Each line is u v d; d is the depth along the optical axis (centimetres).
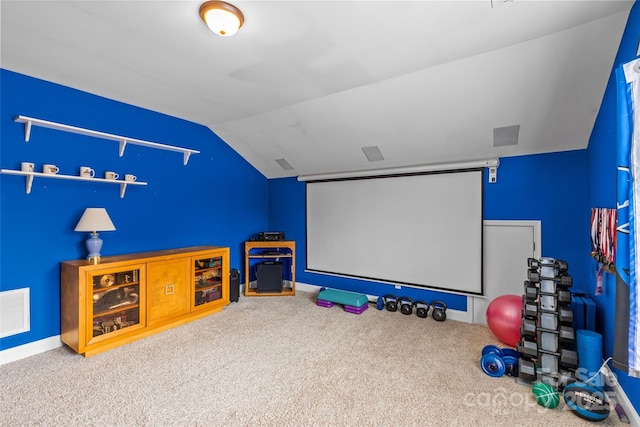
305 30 193
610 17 179
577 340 218
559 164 298
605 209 215
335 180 449
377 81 266
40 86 261
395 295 397
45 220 265
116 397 200
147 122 337
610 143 213
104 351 264
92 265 255
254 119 368
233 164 447
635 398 173
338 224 447
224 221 436
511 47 212
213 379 223
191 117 366
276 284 451
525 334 227
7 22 185
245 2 166
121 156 315
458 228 351
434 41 206
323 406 193
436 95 271
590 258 270
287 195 502
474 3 168
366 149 377
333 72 251
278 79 263
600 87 226
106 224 275
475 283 340
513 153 318
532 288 232
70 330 260
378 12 176
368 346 279
